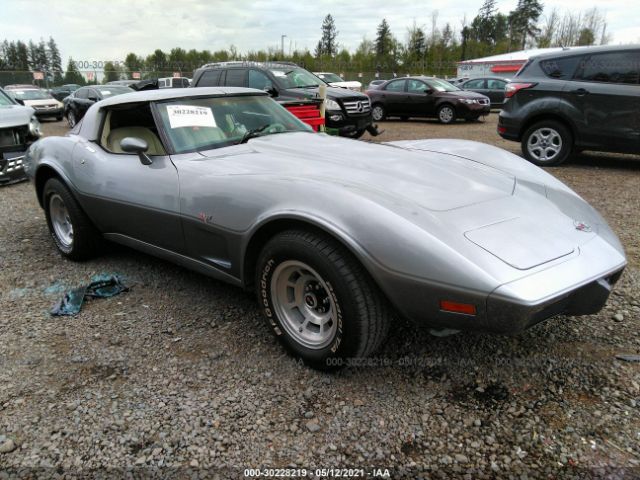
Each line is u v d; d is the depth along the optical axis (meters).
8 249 4.46
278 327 2.61
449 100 15.20
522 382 2.40
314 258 2.28
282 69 9.79
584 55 7.18
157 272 3.86
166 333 2.93
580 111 7.20
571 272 2.10
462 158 3.28
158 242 3.27
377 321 2.28
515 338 2.78
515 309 1.93
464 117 15.23
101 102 3.87
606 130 7.07
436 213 2.27
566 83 7.29
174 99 3.43
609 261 2.27
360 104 9.94
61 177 3.82
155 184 3.10
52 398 2.36
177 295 3.45
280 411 2.24
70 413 2.25
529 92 7.61
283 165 2.81
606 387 2.35
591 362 2.54
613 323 2.92
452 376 2.46
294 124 3.85
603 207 5.31
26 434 2.13
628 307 3.10
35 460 1.99
